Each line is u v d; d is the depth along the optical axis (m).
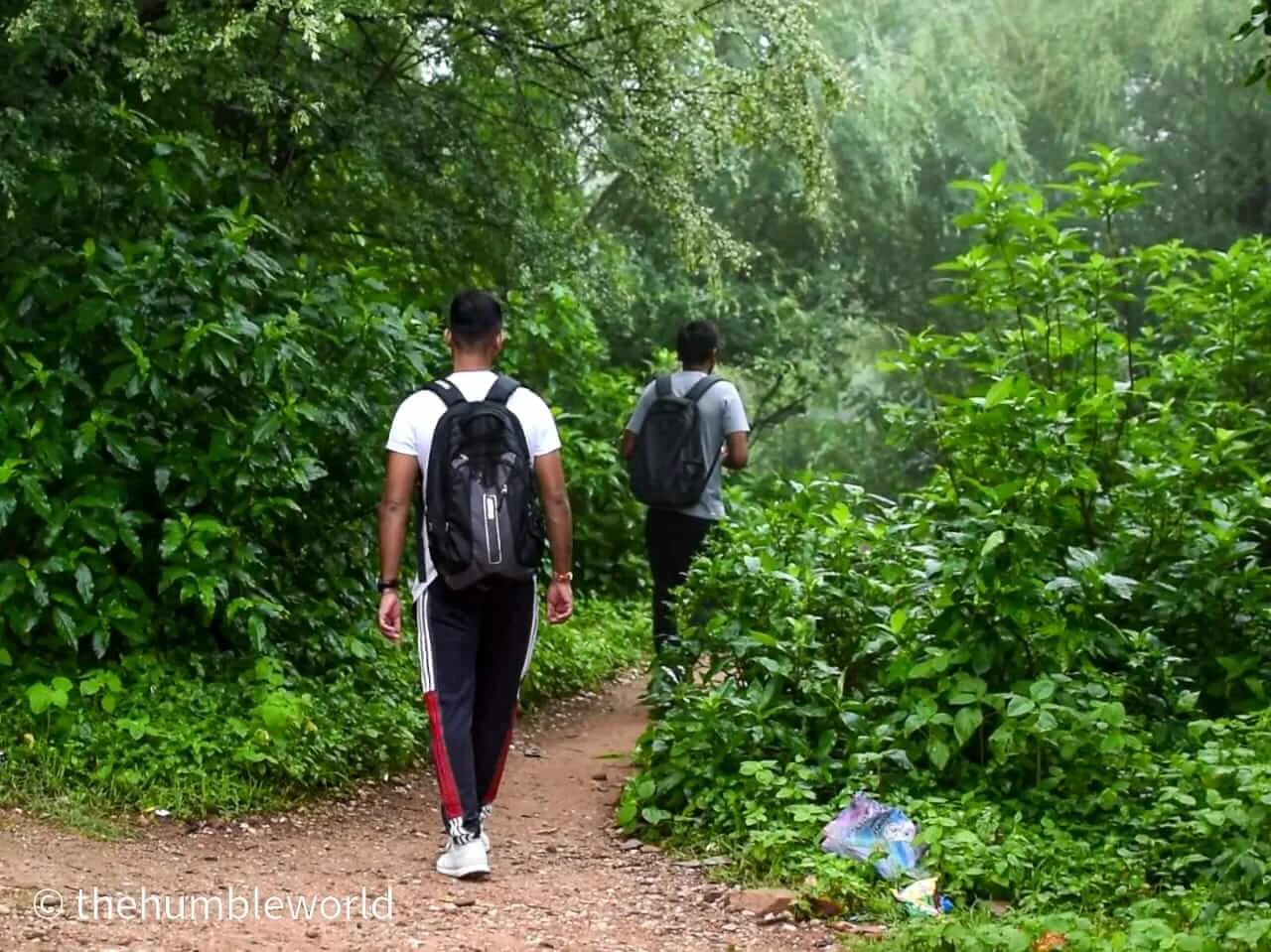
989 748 7.10
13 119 8.07
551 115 11.89
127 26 8.39
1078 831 6.60
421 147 11.38
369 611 10.05
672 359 16.27
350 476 9.50
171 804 7.20
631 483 9.96
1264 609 7.79
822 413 28.72
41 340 8.08
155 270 8.16
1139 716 7.52
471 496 6.28
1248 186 26.77
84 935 5.07
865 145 24.27
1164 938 5.06
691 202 11.34
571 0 10.59
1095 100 26.38
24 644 7.98
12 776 7.11
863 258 26.73
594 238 12.99
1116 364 10.05
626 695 11.88
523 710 10.73
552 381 14.68
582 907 6.04
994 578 6.98
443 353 10.11
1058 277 9.12
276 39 10.05
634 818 7.40
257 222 8.58
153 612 8.26
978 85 25.61
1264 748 6.39
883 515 8.75
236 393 8.61
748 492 17.03
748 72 11.06
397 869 6.62
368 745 8.45
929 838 6.31
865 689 7.80
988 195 9.22
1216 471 8.33
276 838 7.10
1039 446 7.43
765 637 7.46
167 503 8.27
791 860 6.38
